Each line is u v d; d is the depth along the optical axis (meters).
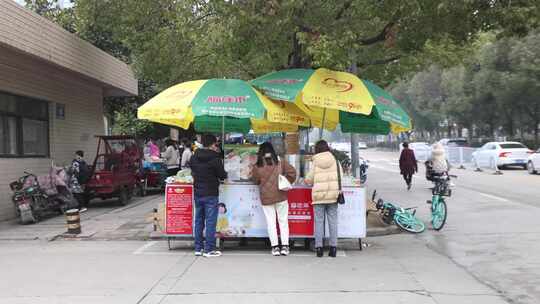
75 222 11.74
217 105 9.41
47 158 17.02
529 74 31.66
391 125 11.66
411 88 56.25
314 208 9.41
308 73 10.20
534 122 40.09
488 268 8.46
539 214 13.98
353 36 10.27
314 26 11.17
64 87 18.34
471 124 51.84
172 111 9.41
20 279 7.79
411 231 11.95
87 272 8.20
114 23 15.78
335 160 9.36
